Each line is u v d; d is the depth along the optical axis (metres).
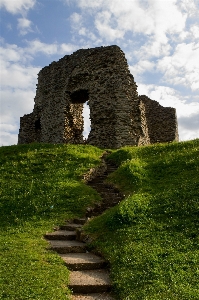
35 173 19.22
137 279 8.51
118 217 12.24
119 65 30.34
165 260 9.22
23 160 21.11
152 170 17.84
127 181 17.16
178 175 16.19
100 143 29.56
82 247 11.27
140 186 15.97
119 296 8.12
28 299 7.53
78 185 17.28
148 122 41.81
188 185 14.20
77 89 32.47
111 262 9.76
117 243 10.83
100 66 31.19
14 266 9.20
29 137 38.19
